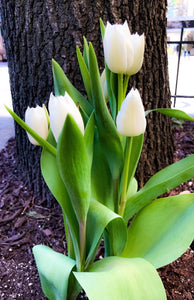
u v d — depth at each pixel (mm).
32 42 750
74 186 352
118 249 504
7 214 903
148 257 484
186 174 485
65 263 443
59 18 685
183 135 1512
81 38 688
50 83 781
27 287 649
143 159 903
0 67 4785
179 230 497
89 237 450
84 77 460
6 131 1795
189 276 667
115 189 502
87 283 346
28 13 718
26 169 1030
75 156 324
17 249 761
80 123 353
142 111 362
